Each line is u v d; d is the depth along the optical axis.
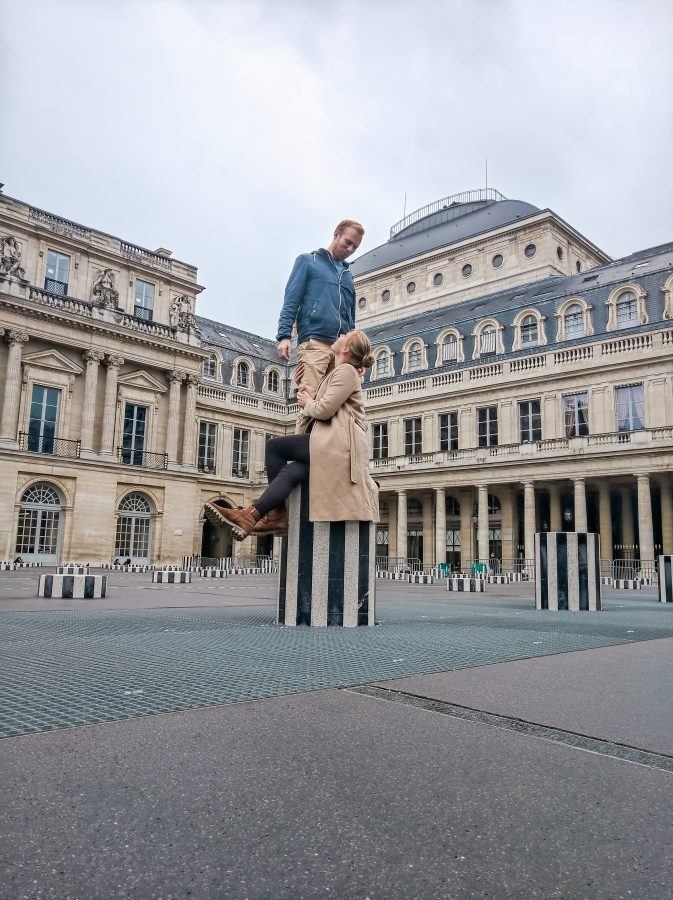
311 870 1.82
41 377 41.19
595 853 1.97
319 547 8.00
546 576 12.59
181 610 9.84
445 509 46.44
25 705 3.48
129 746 2.82
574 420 40.25
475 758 2.81
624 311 40.72
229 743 2.91
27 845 1.90
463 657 5.48
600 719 3.49
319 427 8.17
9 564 34.97
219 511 7.93
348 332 8.72
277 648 5.74
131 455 45.12
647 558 35.69
